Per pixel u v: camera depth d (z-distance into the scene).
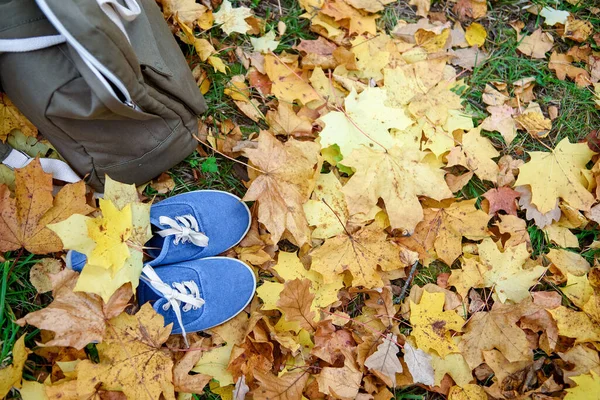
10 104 1.16
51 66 0.94
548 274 1.41
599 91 1.57
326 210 1.29
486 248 1.35
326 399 1.19
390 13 1.58
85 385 1.06
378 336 1.26
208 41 1.45
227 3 1.44
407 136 1.39
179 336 1.24
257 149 1.24
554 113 1.55
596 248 1.43
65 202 1.16
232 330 1.25
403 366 1.26
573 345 1.29
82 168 1.16
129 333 1.11
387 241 1.28
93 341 1.08
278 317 1.28
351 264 1.25
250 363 1.18
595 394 1.20
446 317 1.25
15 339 1.16
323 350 1.19
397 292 1.36
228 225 1.31
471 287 1.33
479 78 1.55
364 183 1.28
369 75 1.46
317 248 1.26
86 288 1.07
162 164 1.26
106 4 0.91
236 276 1.27
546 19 1.62
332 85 1.43
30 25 0.91
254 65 1.43
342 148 1.32
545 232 1.42
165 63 1.11
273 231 1.22
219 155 1.38
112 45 0.89
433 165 1.41
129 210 1.12
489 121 1.49
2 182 1.19
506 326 1.28
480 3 1.61
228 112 1.43
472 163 1.41
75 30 0.85
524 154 1.51
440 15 1.60
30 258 1.20
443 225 1.34
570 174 1.41
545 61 1.61
